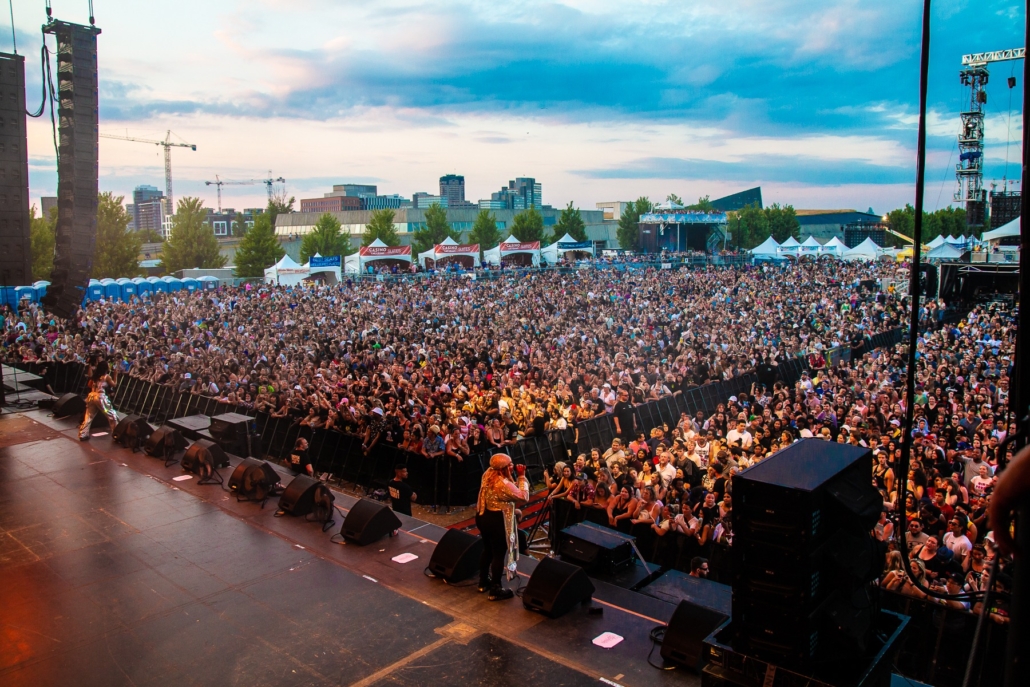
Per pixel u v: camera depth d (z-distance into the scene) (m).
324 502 9.73
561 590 7.19
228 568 8.44
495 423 16.89
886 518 10.58
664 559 10.79
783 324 32.22
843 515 4.82
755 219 83.88
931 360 22.89
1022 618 2.48
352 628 7.01
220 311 38.03
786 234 84.25
